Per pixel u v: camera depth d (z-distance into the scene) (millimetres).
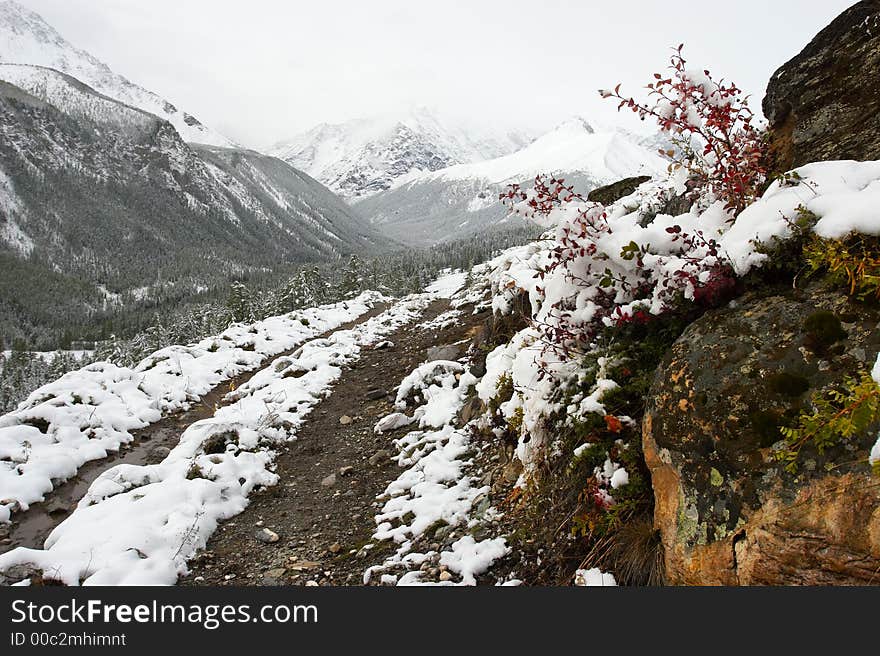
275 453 7000
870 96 4062
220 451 6691
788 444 2381
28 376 89750
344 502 5523
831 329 2541
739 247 3201
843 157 3910
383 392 8594
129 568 4355
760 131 4469
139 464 6801
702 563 2551
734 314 3020
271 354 12719
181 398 9211
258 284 134625
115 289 183500
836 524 2131
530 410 4406
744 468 2473
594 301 4094
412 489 5219
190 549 4777
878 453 1999
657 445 2938
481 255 80125
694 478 2693
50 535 4949
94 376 8828
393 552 4395
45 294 157875
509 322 7547
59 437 6938
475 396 6504
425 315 16172
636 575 2986
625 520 3238
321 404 8766
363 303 21234
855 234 2676
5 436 6555
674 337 3500
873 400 2086
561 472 3887
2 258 177250
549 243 8531
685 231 3885
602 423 3582
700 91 3861
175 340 69312
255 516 5484
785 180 3326
